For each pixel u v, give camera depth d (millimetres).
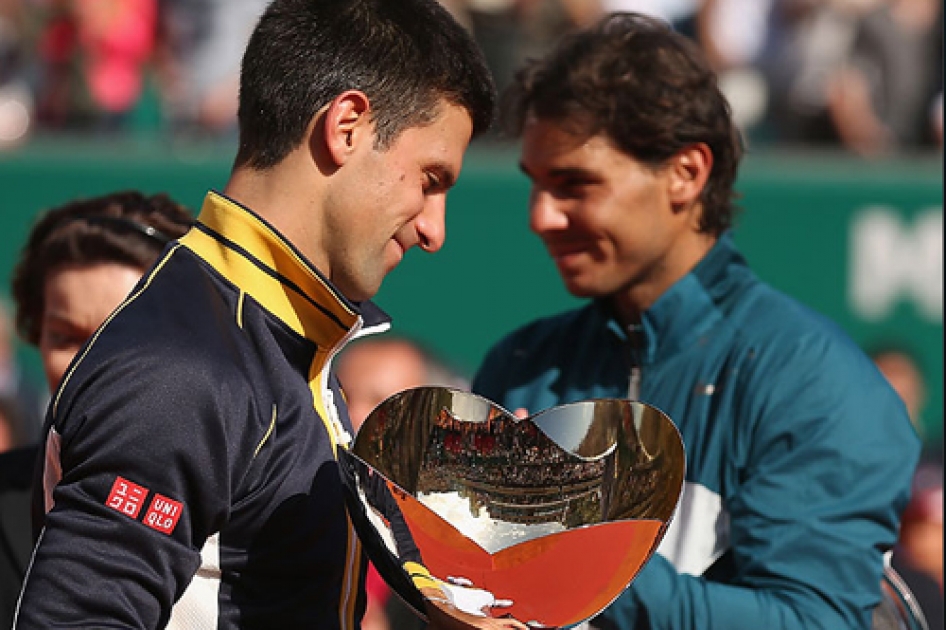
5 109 20250
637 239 8805
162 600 5430
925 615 14469
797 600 7801
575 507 6152
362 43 6027
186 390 5457
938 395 17812
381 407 6074
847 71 20797
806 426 8125
